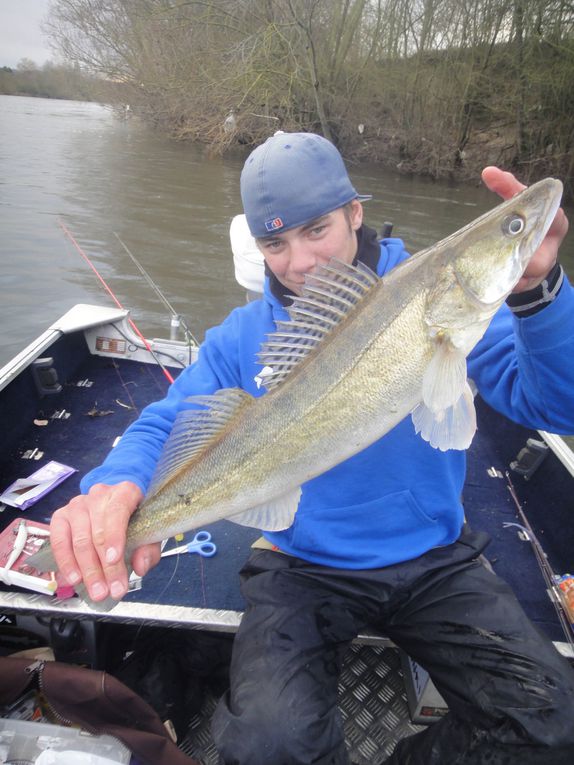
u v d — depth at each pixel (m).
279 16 5.12
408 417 0.76
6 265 3.05
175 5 5.29
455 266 0.63
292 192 0.71
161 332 2.52
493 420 1.41
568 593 0.94
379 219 4.66
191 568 0.97
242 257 1.27
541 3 5.01
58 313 2.61
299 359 0.67
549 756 0.63
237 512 0.68
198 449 0.68
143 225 3.95
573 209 5.36
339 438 0.65
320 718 0.66
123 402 1.44
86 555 0.60
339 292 0.65
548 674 0.66
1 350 2.29
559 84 5.11
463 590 0.75
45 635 0.89
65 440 1.29
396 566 0.77
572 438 1.99
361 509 0.78
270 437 0.66
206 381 0.85
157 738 0.70
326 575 0.77
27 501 1.08
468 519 1.14
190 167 6.06
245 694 0.67
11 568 0.85
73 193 4.58
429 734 0.73
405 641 0.77
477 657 0.70
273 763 0.63
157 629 0.90
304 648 0.71
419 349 0.63
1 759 0.68
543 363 0.64
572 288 0.63
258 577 0.80
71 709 0.70
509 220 0.60
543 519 1.12
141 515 0.66
